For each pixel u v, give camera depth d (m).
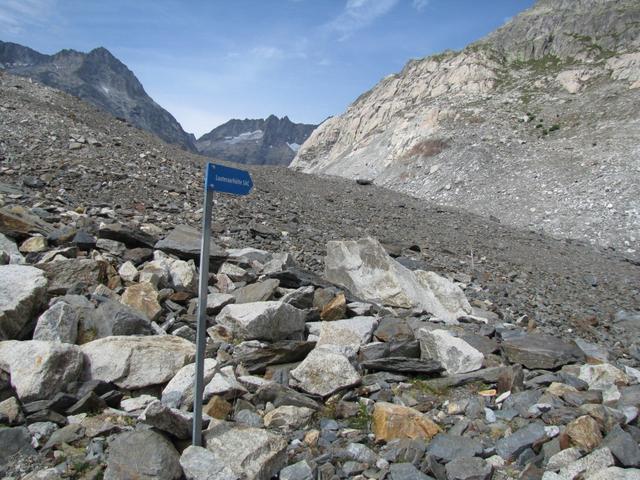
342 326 7.39
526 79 75.62
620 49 77.12
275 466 4.50
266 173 34.84
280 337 7.09
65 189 13.23
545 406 5.69
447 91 81.56
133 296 7.14
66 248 8.41
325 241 15.00
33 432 4.63
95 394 5.11
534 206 37.12
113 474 4.13
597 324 12.27
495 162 48.47
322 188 32.72
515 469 4.81
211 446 4.51
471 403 5.91
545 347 7.82
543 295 14.38
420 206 31.64
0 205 10.12
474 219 29.77
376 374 6.55
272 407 5.58
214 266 9.55
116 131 27.38
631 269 22.45
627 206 32.97
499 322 9.96
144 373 5.60
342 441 5.12
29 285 6.32
